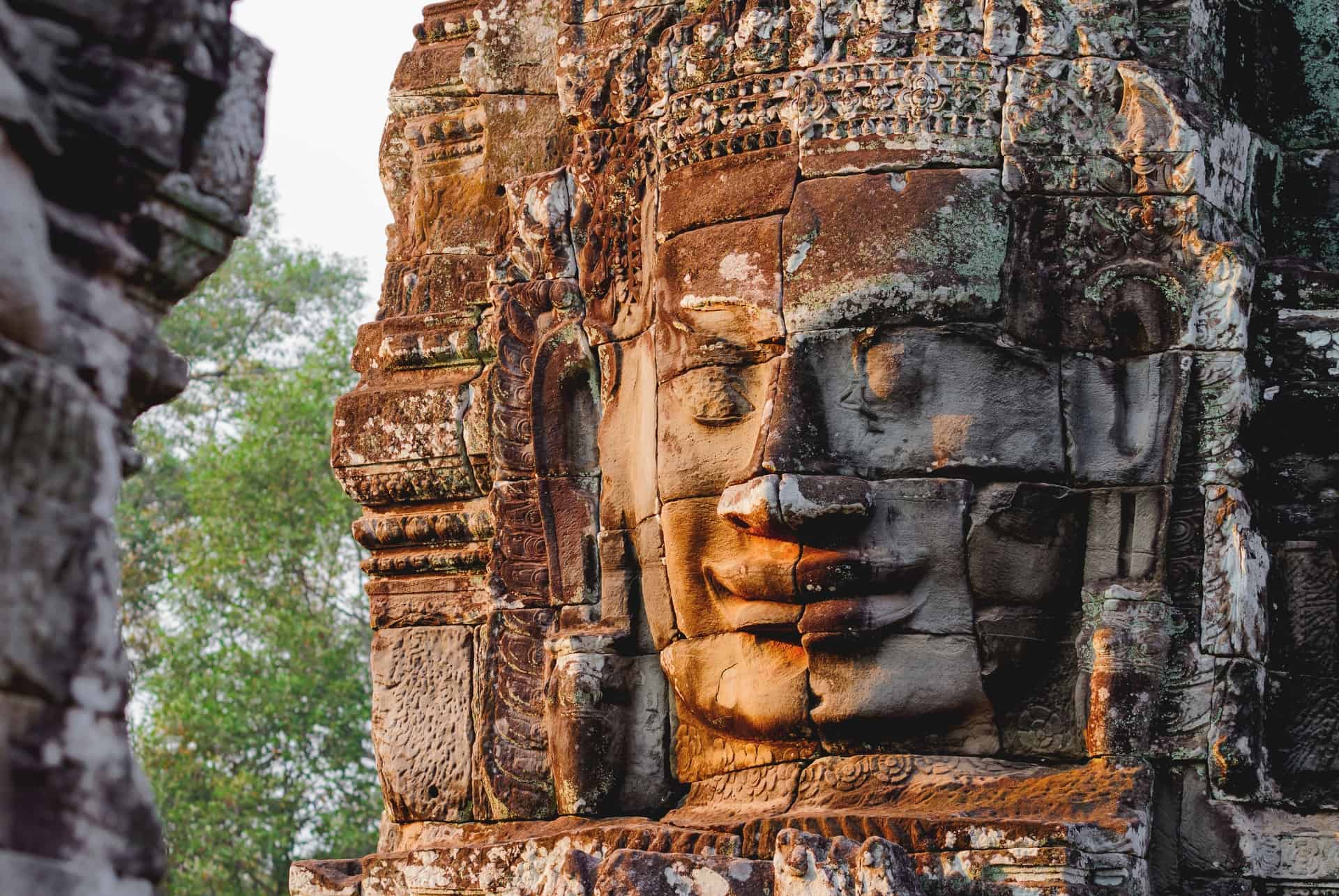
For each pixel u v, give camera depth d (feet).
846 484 26.53
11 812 12.86
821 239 27.12
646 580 29.53
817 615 26.73
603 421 30.22
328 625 61.46
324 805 59.31
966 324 26.89
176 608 63.31
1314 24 30.25
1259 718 27.20
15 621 13.03
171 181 14.79
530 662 30.78
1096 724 26.61
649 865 26.13
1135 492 27.25
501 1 33.47
